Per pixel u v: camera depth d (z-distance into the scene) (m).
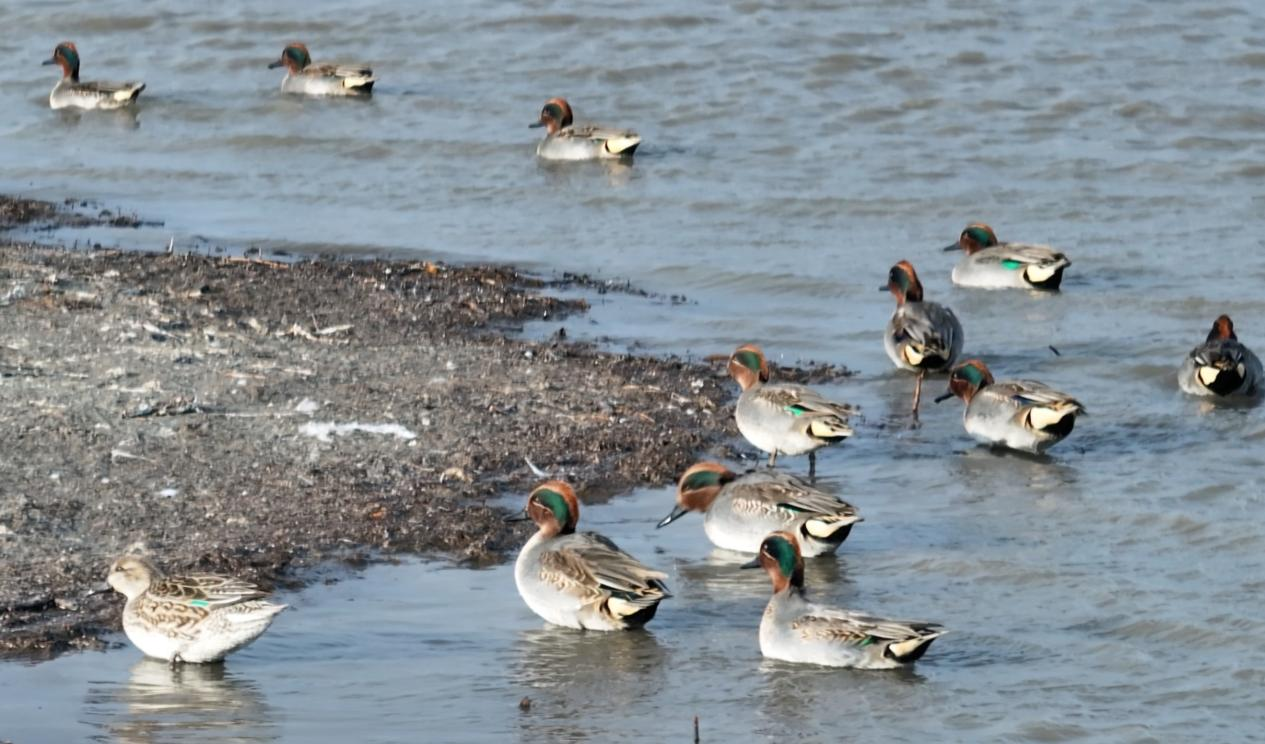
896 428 18.89
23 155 30.22
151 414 17.03
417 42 36.06
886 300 23.30
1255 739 11.73
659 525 15.48
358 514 15.30
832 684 12.61
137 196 27.81
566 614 13.41
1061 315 22.81
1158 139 29.86
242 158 30.22
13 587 13.41
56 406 17.00
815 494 14.93
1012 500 16.56
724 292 23.69
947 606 14.09
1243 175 28.22
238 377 18.27
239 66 35.78
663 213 27.05
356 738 11.50
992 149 29.56
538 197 27.88
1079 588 14.38
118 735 11.39
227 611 12.27
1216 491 16.67
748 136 30.67
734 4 36.47
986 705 12.27
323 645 13.03
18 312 20.00
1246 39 34.19
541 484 14.02
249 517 15.04
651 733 11.75
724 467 15.59
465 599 13.98
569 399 18.61
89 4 38.53
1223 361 19.36
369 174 29.27
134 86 32.91
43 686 12.11
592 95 32.94
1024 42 34.41
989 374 18.64
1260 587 14.30
